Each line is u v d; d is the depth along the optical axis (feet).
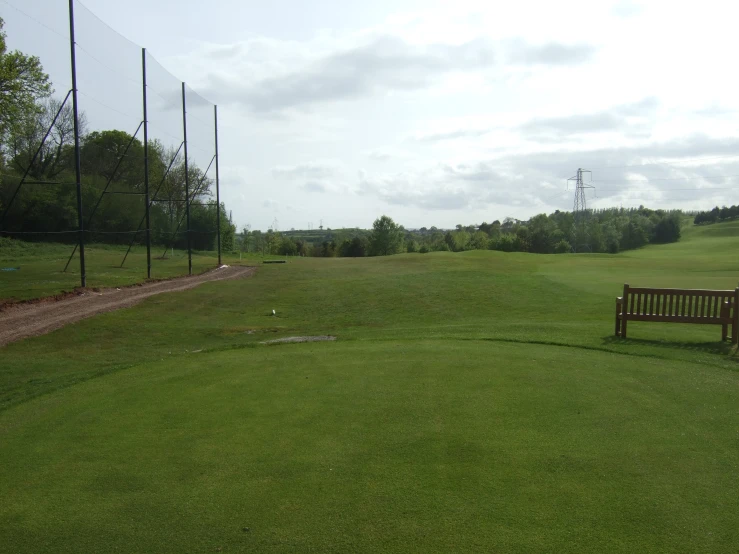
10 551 11.75
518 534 11.90
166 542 11.93
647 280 76.64
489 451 16.43
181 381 26.17
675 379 24.82
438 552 11.27
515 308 60.23
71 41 60.54
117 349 40.14
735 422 18.98
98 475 15.47
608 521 12.41
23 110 110.63
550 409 20.39
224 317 57.52
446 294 71.41
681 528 12.09
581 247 266.77
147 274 86.02
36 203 131.75
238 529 12.34
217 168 113.91
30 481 15.23
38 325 45.70
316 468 15.46
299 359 30.25
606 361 28.71
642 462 15.60
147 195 83.25
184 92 95.40
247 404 21.85
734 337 34.35
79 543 12.01
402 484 14.34
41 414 21.65
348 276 91.86
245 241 249.96
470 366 27.37
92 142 149.48
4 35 101.71
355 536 11.93
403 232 295.28
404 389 23.27
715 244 281.54
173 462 16.21
